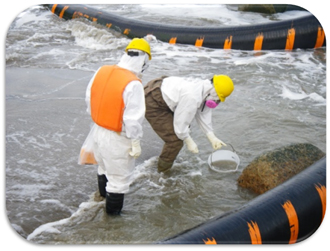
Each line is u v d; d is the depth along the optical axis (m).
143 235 4.39
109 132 4.25
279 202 4.29
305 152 5.22
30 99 7.12
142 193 5.03
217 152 5.57
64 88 7.57
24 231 4.41
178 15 11.94
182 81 4.94
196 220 4.62
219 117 6.69
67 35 10.43
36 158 5.58
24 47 9.56
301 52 9.38
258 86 7.71
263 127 6.41
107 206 4.57
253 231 4.01
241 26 9.74
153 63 8.68
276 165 4.97
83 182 5.20
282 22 9.59
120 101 4.11
